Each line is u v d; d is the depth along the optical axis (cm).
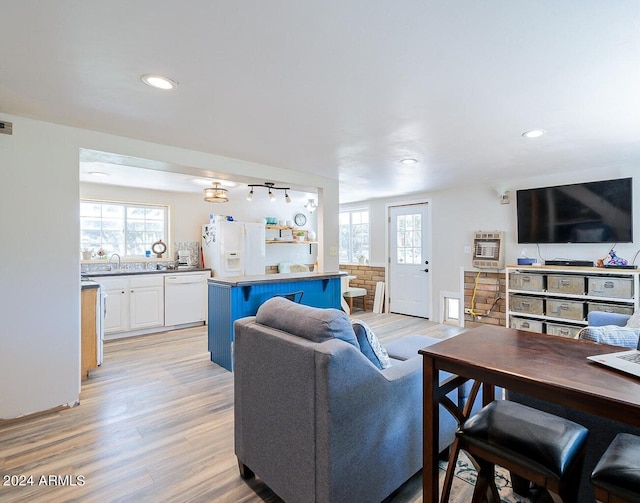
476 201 500
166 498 164
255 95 204
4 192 231
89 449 203
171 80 185
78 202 259
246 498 165
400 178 448
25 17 132
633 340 172
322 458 132
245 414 174
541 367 116
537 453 108
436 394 134
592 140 288
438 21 136
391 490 156
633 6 127
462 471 186
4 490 168
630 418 91
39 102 213
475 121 245
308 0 124
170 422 236
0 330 230
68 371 255
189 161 317
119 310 453
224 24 138
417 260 582
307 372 136
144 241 543
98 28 140
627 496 92
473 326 505
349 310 616
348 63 169
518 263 434
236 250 551
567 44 152
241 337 176
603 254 396
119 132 269
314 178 433
